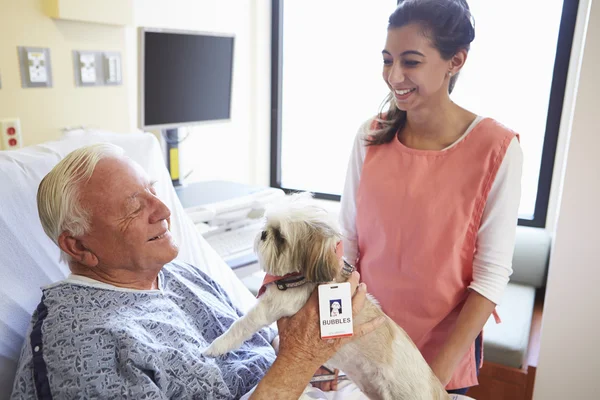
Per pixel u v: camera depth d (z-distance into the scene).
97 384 0.99
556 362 1.81
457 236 1.24
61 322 1.05
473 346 1.33
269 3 3.44
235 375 1.22
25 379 1.02
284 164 3.78
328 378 1.32
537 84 2.80
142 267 1.18
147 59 2.21
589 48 1.52
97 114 2.23
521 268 2.75
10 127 1.90
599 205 1.62
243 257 2.10
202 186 2.64
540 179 2.89
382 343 1.07
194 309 1.32
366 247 1.40
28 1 1.89
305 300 1.05
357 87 3.35
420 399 1.05
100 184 1.12
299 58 3.51
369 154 1.40
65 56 2.06
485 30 2.83
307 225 0.98
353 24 3.25
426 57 1.15
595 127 1.57
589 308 1.71
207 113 2.62
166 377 1.08
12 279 1.26
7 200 1.29
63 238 1.13
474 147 1.22
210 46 2.52
